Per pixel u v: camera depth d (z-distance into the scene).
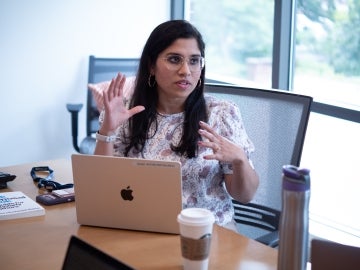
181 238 1.40
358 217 3.21
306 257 1.32
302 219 1.29
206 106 2.12
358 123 3.03
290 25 3.49
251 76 3.85
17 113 3.97
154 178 1.63
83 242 1.20
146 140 2.11
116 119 1.97
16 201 1.94
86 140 3.77
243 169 1.90
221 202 2.10
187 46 1.97
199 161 2.04
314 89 3.41
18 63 3.91
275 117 2.13
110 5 4.20
